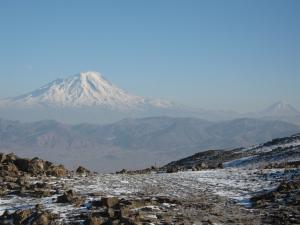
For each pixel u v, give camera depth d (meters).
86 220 16.17
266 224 15.98
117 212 17.50
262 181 25.95
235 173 31.25
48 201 21.12
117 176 31.14
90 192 23.19
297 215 16.78
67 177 29.30
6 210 18.69
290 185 21.33
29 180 26.73
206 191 23.44
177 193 22.88
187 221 16.50
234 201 20.38
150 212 17.89
